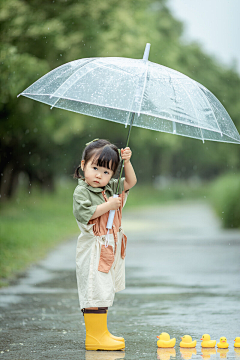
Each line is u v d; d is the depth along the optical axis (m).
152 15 22.94
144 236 17.58
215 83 32.09
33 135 21.70
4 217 22.61
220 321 6.04
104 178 4.76
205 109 4.67
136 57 18.78
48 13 16.38
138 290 8.32
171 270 10.50
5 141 20.53
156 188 54.41
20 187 40.12
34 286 8.67
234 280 9.28
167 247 14.49
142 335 5.36
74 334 5.37
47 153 28.98
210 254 12.99
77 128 20.92
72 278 9.54
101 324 4.71
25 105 16.91
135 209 34.34
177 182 61.25
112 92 4.50
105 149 4.74
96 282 4.58
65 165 31.11
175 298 7.61
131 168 5.04
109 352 4.64
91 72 4.68
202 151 47.91
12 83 11.41
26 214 24.94
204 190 56.31
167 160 53.69
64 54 17.02
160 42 22.30
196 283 8.97
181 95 4.58
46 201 33.66
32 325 5.82
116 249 4.80
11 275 9.79
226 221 20.58
